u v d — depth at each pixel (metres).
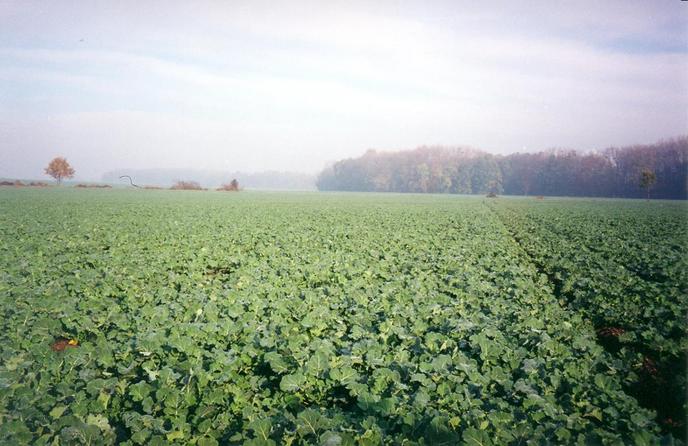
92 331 8.63
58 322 8.70
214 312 9.30
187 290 11.66
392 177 174.00
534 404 5.84
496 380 6.60
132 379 6.85
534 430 5.23
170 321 8.98
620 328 9.71
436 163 166.12
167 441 5.25
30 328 8.59
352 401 6.48
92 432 5.31
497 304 10.22
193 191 105.44
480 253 17.70
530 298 10.84
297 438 5.34
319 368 6.82
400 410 5.71
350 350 7.70
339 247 18.67
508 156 155.12
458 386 6.28
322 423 5.39
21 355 7.42
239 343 8.10
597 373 6.91
